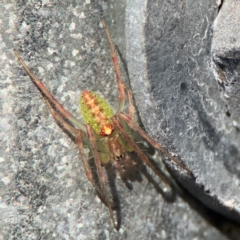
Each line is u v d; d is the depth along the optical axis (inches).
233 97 2.5
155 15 2.4
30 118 2.5
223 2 2.4
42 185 2.5
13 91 2.5
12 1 2.5
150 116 2.4
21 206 2.5
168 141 2.5
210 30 2.4
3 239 2.5
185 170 2.5
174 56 2.4
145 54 2.4
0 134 2.5
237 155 2.5
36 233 2.5
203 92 2.5
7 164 2.5
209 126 2.5
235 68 2.4
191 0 2.4
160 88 2.4
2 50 2.5
